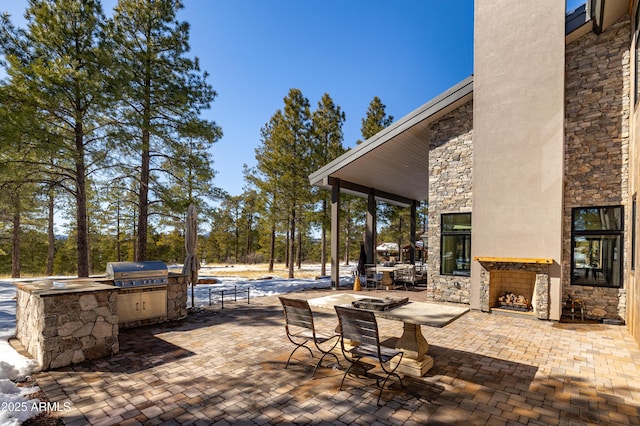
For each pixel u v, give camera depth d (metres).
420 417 2.99
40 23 8.56
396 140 9.84
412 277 12.53
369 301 4.33
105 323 4.57
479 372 4.08
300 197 16.30
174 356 4.58
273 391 3.50
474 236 7.85
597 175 6.98
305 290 11.43
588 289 6.98
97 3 9.32
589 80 7.16
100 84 9.03
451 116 8.91
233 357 4.55
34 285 4.89
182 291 6.93
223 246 35.69
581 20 6.85
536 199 7.11
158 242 26.12
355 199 19.33
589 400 3.37
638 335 5.14
